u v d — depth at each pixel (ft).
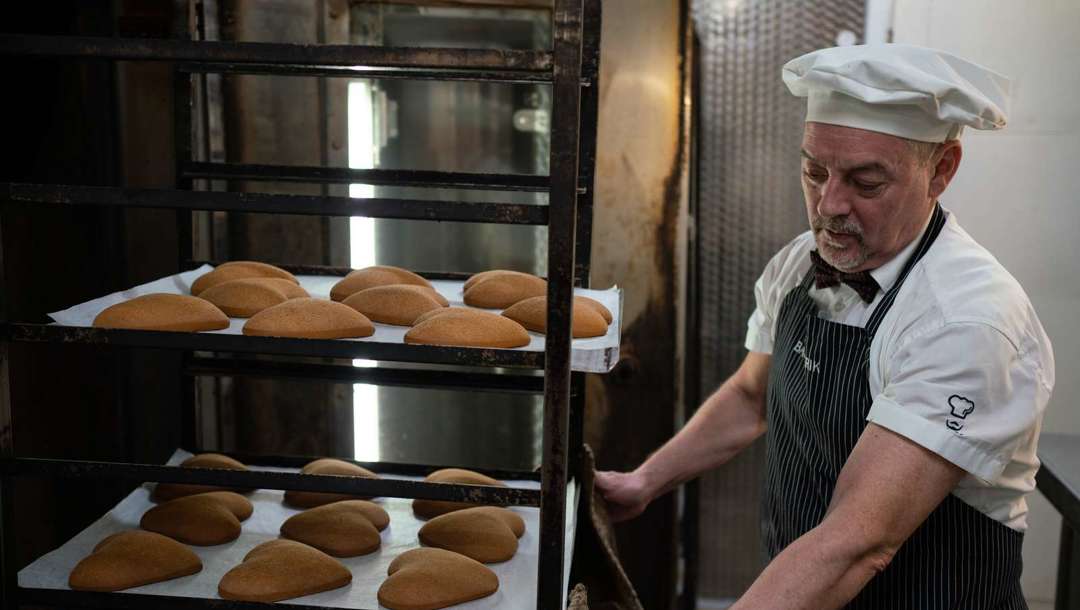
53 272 4.31
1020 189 6.46
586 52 4.10
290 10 5.57
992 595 3.96
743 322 7.03
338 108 5.77
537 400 7.00
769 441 4.73
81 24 4.52
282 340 3.03
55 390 4.28
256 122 5.63
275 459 4.63
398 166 6.72
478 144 6.77
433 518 4.19
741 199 6.88
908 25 6.41
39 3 4.19
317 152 5.78
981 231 6.56
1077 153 6.34
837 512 3.48
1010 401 3.52
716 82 6.71
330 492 3.11
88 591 3.34
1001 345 3.51
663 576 7.14
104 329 3.06
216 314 3.53
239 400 5.82
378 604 3.46
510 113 6.73
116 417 4.75
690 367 7.04
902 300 3.85
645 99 6.40
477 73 4.20
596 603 4.26
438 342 3.37
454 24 6.38
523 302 3.87
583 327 3.56
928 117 3.57
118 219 4.72
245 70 4.38
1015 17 6.27
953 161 3.93
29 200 2.98
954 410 3.44
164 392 5.13
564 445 2.98
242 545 3.92
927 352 3.58
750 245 6.94
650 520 7.08
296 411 5.94
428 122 6.68
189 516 3.94
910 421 3.47
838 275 4.07
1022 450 3.80
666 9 6.29
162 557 3.56
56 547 4.38
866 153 3.59
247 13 5.51
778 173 6.82
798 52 6.62
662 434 6.82
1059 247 6.47
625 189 6.52
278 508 4.38
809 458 4.24
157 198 2.96
